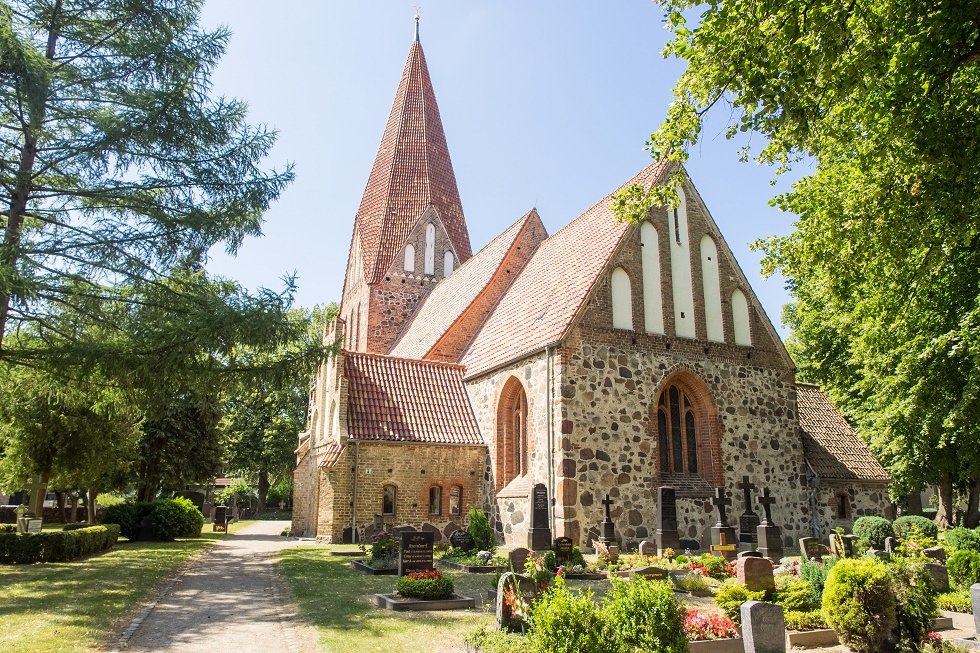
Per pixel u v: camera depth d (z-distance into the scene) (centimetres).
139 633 990
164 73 1703
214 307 1504
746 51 1105
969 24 1094
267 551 2202
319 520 2339
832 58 1048
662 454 2250
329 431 2561
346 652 877
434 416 2498
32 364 1547
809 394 3011
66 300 1596
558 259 2719
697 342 2372
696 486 2228
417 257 4150
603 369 2152
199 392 1602
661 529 1872
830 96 1188
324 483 2305
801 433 2681
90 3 1666
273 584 1462
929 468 2712
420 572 1304
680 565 1659
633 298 2283
